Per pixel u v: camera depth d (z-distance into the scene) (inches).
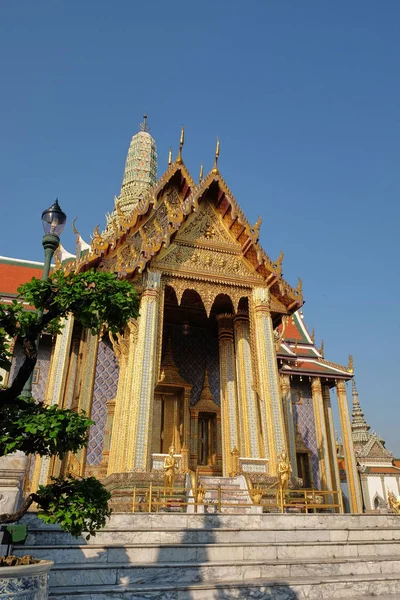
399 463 1510.8
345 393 1058.1
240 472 569.3
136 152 1649.9
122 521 352.2
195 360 837.8
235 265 675.4
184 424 777.6
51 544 312.2
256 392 643.5
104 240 628.7
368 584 321.4
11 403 224.8
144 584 287.7
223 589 289.7
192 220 679.1
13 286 868.0
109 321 240.1
